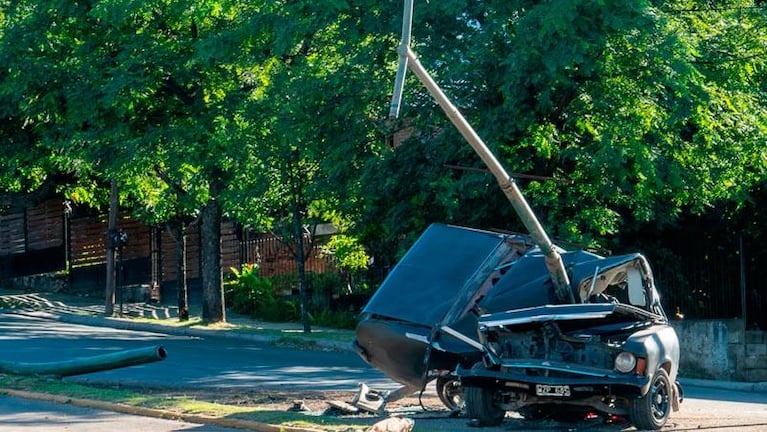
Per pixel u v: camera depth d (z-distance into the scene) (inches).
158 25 1455.5
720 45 1193.4
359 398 770.2
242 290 1784.0
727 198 1290.6
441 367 764.6
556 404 699.4
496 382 682.2
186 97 1486.2
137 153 1434.5
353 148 1234.6
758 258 1443.2
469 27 1163.9
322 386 961.5
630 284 741.3
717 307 1433.3
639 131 1119.6
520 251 794.8
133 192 1596.9
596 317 672.4
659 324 716.0
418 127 1197.1
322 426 650.2
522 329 690.2
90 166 1600.6
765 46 1185.4
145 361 873.5
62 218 2068.2
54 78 1450.5
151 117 1485.0
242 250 1957.4
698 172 1192.8
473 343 748.6
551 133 1141.1
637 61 1122.0
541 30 1049.5
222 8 1392.7
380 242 1461.6
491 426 701.9
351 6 1201.4
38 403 778.8
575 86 1128.2
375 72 1203.9
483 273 781.3
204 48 1330.0
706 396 1076.5
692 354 1325.0
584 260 748.6
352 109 1206.9
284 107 1263.5
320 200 1413.6
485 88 1149.1
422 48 1155.3
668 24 1104.8
